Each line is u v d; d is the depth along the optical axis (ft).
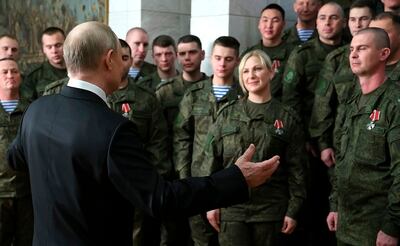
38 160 6.15
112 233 5.98
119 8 20.51
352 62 9.91
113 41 6.24
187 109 13.35
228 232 11.17
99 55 6.13
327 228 14.14
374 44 9.66
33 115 6.36
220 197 5.90
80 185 5.85
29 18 24.72
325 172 13.73
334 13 13.83
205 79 14.28
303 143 11.40
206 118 13.00
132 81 13.46
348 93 12.16
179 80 14.65
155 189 5.67
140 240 13.53
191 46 14.44
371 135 9.57
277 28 15.29
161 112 13.48
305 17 15.65
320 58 13.85
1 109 13.12
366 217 9.75
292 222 11.10
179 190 5.71
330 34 13.88
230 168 6.12
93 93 6.16
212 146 11.43
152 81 16.21
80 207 5.85
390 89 9.58
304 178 11.26
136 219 13.43
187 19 20.68
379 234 9.33
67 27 22.99
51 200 6.02
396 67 11.33
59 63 15.76
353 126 10.00
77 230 5.89
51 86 13.58
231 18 17.28
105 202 5.89
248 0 17.63
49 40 15.67
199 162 12.86
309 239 14.15
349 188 9.95
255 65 11.16
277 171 11.19
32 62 24.70
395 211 9.02
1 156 12.89
